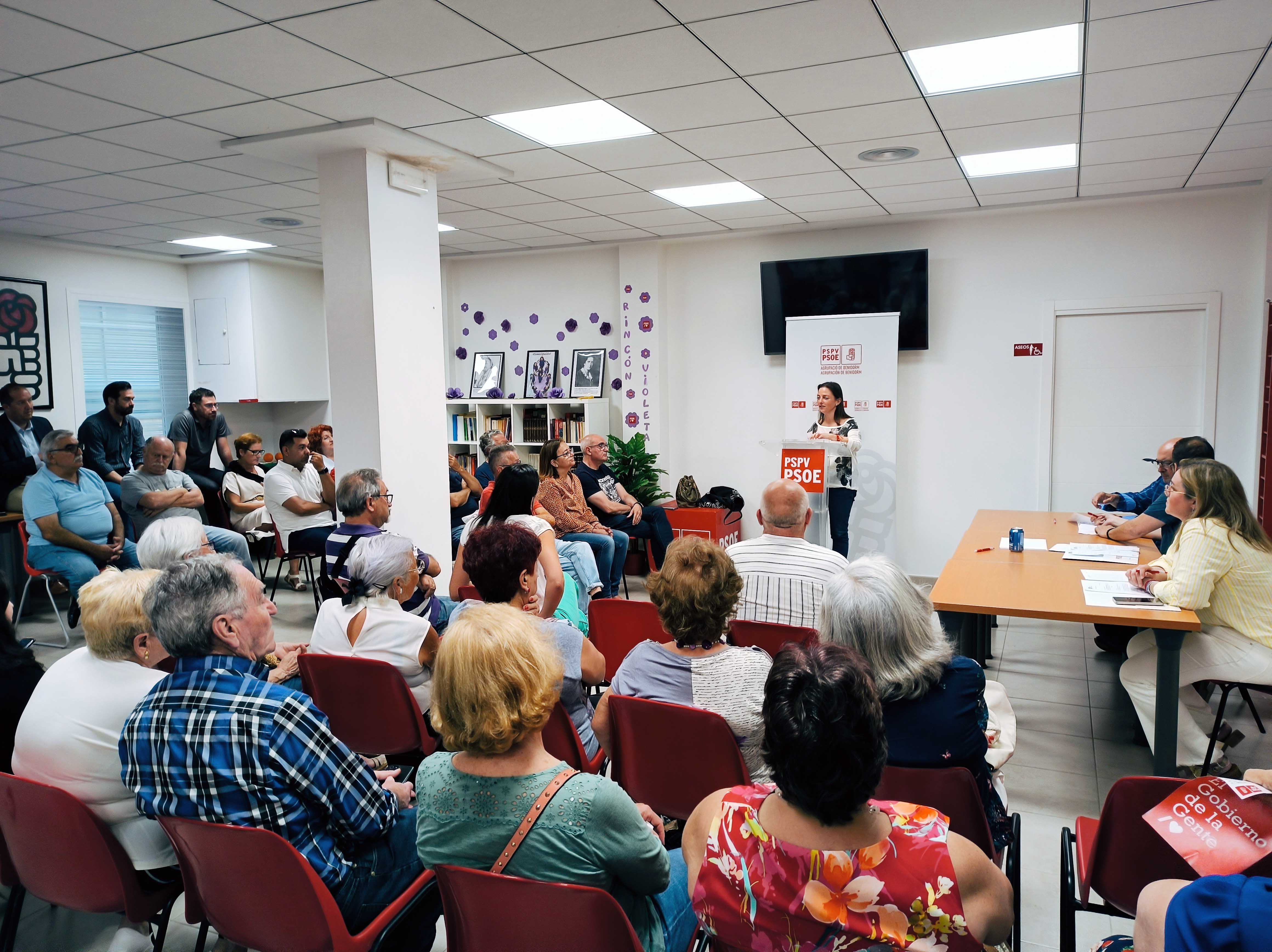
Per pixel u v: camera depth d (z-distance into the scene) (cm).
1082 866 181
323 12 292
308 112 402
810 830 118
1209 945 85
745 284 765
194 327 886
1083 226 649
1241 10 300
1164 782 154
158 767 164
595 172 527
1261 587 294
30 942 231
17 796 176
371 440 470
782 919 118
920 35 322
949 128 443
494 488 354
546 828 140
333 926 160
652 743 212
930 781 183
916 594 189
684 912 170
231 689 165
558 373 854
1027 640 522
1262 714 383
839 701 116
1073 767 342
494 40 320
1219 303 617
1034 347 671
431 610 290
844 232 720
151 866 185
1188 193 605
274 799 162
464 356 897
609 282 825
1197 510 305
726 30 315
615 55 338
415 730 250
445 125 428
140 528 551
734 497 759
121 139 440
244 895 163
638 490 754
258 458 670
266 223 667
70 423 770
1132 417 655
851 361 703
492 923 139
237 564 176
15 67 339
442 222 682
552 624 239
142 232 702
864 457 705
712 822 131
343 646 258
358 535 365
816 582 296
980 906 116
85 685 186
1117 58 347
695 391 795
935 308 698
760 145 471
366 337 466
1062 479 679
